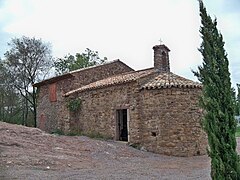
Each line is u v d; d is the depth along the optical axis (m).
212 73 4.34
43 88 25.28
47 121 23.92
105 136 17.50
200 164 11.59
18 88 32.69
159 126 14.79
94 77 22.66
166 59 18.36
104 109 17.86
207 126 4.23
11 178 7.24
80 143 14.18
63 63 40.06
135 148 15.35
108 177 8.21
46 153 11.22
